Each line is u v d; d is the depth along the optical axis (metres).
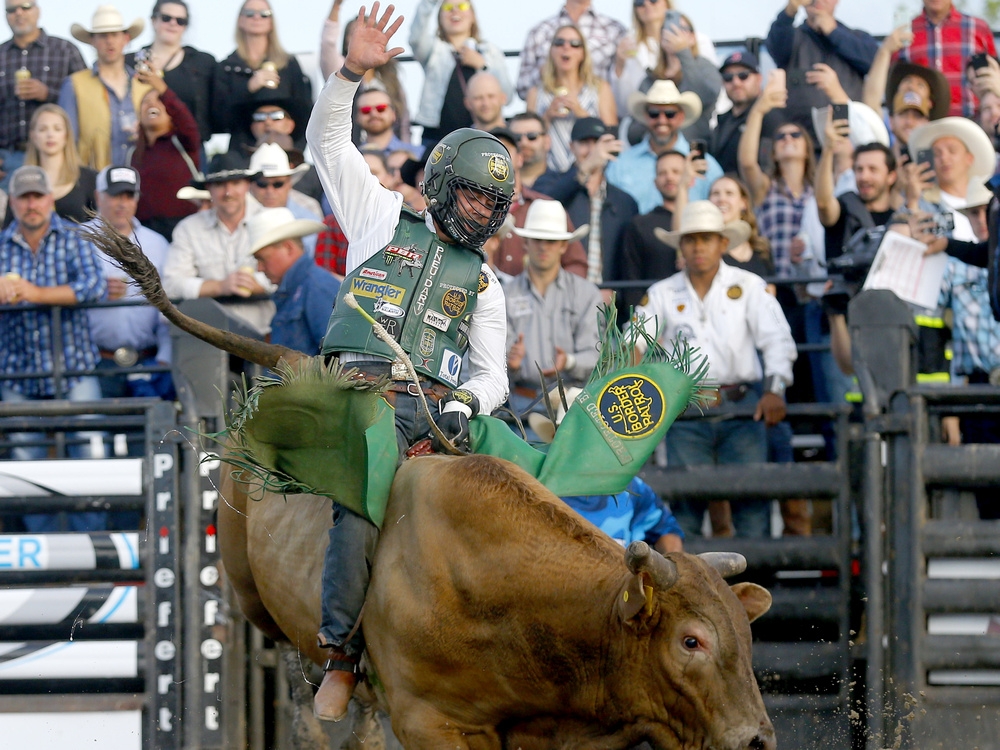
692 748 11.12
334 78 13.93
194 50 28.22
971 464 18.91
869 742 18.92
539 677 12.13
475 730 12.72
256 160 25.48
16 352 24.89
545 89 28.05
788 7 27.42
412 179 26.27
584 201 25.98
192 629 19.97
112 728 20.08
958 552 18.86
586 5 28.86
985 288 22.27
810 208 24.94
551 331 22.66
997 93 25.89
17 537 20.53
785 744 19.70
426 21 28.69
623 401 13.98
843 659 19.69
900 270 20.98
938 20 26.97
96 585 20.33
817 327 24.34
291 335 21.73
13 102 28.36
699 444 21.70
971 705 18.69
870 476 19.27
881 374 19.31
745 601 12.11
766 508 21.52
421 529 12.67
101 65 27.92
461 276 14.12
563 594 11.88
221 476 17.38
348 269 14.27
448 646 12.40
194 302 20.19
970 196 23.38
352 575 13.13
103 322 24.89
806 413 20.73
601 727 11.96
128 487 20.38
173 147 27.11
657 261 25.05
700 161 25.83
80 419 20.77
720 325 22.36
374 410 12.75
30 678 20.25
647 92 27.23
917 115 25.42
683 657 10.99
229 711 19.94
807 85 26.41
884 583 19.20
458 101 28.52
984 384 20.12
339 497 13.07
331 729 20.00
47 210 24.56
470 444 13.85
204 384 20.06
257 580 15.85
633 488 17.08
